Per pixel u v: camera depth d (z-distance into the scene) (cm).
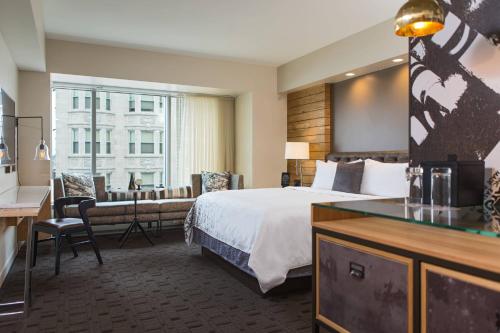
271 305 275
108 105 634
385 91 485
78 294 298
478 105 186
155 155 667
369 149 511
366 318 156
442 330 125
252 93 636
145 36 492
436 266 127
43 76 497
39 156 411
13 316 251
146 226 601
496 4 178
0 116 325
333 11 409
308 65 574
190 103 656
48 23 445
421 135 215
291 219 295
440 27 179
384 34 440
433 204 176
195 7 400
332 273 175
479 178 178
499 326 108
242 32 476
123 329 235
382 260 148
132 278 341
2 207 241
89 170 607
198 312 262
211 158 672
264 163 647
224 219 351
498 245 136
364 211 159
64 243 486
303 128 623
